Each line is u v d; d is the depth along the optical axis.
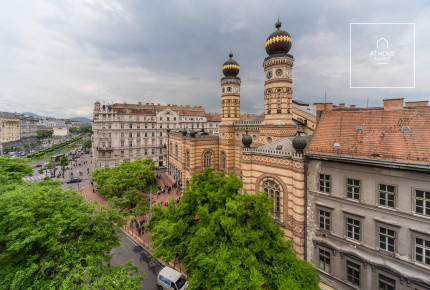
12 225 14.20
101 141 71.06
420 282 15.69
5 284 12.41
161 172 73.06
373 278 18.17
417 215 15.90
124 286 12.80
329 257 21.08
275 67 35.00
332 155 20.45
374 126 20.44
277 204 25.89
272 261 15.77
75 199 17.83
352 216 19.38
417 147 16.75
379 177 17.77
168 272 22.77
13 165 28.20
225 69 46.50
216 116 111.06
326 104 26.81
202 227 15.97
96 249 15.23
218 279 12.95
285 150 26.94
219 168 49.84
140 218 38.41
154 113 81.69
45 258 13.67
